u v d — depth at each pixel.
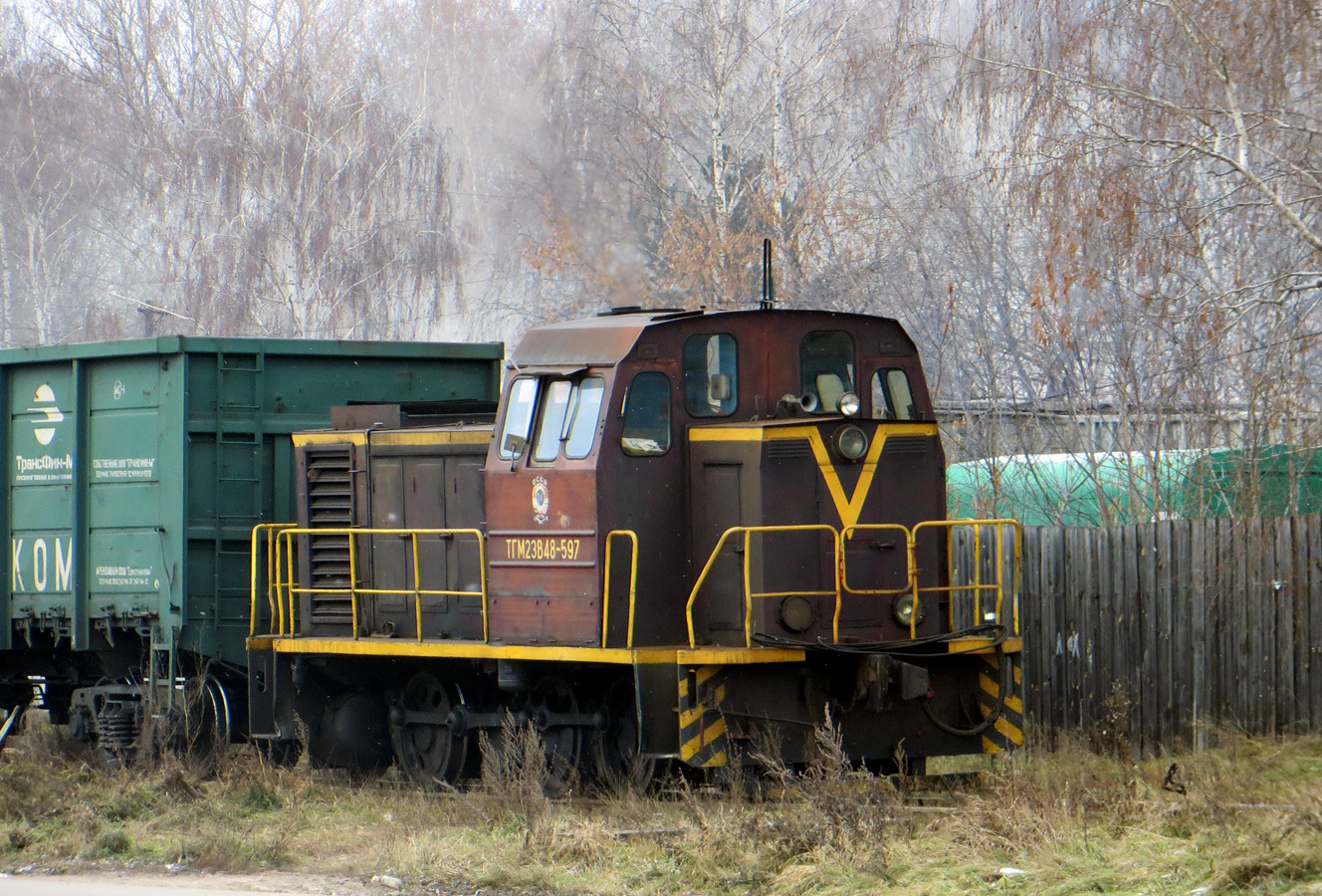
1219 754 50.12
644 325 47.25
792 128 120.75
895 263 104.31
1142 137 59.25
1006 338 93.12
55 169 189.75
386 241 168.88
